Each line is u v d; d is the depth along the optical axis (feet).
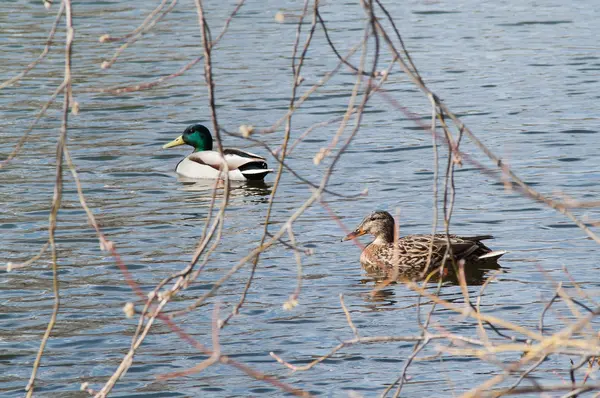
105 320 46.14
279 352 42.11
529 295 48.01
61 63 113.70
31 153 79.30
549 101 94.38
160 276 51.96
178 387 39.06
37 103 96.17
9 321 46.01
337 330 44.37
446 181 24.59
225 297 48.80
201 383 39.40
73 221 62.39
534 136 82.07
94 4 148.05
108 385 23.20
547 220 60.44
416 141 81.56
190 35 127.75
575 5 146.20
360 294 49.37
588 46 119.24
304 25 132.87
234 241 57.93
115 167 76.74
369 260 54.39
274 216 63.62
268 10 143.33
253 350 42.45
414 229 60.18
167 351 42.63
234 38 126.21
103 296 49.16
